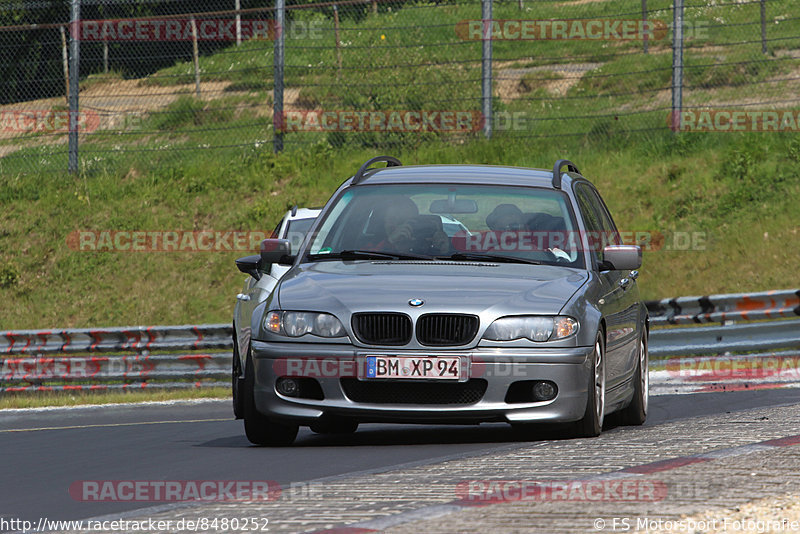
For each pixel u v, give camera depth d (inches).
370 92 3122.5
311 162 3083.2
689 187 2701.8
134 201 3031.5
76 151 3211.1
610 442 910.4
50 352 2267.5
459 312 976.3
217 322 2630.4
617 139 2997.0
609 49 3804.1
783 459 746.2
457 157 3029.0
